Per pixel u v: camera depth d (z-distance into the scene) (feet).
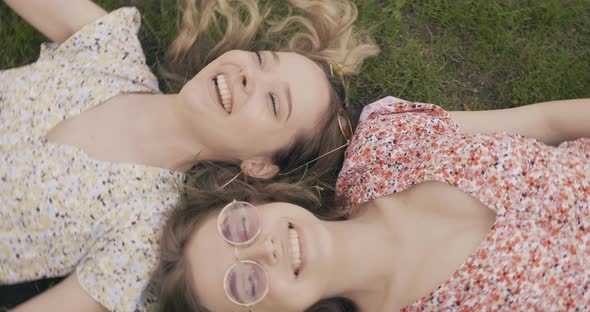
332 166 3.43
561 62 3.75
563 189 2.78
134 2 3.70
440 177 2.83
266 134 3.01
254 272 2.53
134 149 3.13
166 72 3.58
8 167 3.00
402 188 2.96
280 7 3.78
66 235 3.04
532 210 2.75
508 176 2.77
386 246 2.88
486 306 2.71
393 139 3.11
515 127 3.27
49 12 3.24
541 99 3.75
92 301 3.00
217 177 3.32
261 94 2.94
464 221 2.81
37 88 3.09
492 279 2.69
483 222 2.78
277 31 3.65
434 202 2.87
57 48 3.21
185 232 2.81
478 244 2.74
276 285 2.54
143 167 3.13
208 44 3.58
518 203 2.75
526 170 2.78
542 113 3.25
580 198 2.78
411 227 2.88
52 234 3.04
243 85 2.96
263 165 3.24
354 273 2.79
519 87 3.76
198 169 3.35
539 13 3.77
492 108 3.79
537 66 3.76
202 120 2.98
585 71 3.74
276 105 2.98
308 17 3.76
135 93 3.23
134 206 3.08
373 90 3.78
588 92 3.72
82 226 3.04
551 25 3.77
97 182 3.05
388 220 2.94
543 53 3.77
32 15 3.25
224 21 3.74
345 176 3.21
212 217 2.79
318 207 3.25
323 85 3.16
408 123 3.14
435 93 3.77
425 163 2.93
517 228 2.72
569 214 2.75
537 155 2.83
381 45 3.79
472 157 2.82
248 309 2.59
